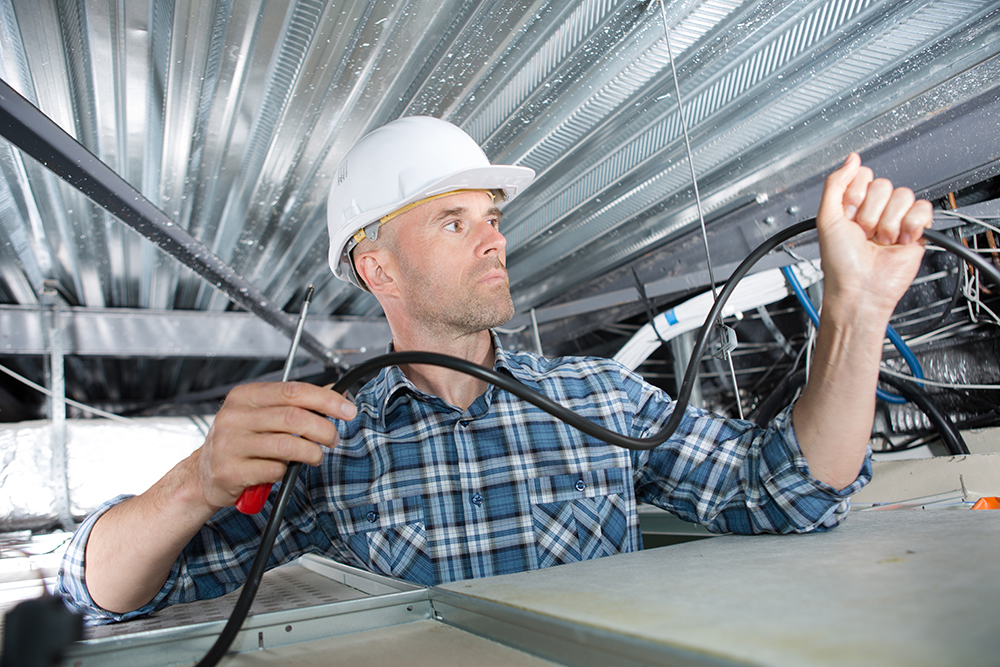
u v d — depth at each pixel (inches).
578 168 62.0
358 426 43.5
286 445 22.6
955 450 59.6
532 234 75.5
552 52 46.9
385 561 39.1
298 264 80.7
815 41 46.3
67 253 73.8
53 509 70.0
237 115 50.6
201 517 26.0
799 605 15.2
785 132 55.3
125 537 27.3
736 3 43.3
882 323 26.1
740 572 20.1
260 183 61.1
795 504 30.2
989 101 47.8
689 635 13.5
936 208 60.1
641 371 97.2
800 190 61.0
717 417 39.4
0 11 38.4
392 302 44.7
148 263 78.0
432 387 44.0
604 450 41.8
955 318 64.1
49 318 88.0
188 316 95.9
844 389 27.6
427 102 51.6
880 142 53.4
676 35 45.8
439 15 42.6
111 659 18.4
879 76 48.6
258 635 20.1
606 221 71.4
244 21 41.1
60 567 29.3
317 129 53.5
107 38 41.4
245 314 99.0
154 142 53.0
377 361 22.7
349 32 43.1
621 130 56.4
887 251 25.4
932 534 23.3
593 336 106.3
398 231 42.3
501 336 99.6
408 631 20.9
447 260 40.8
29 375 118.6
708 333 27.9
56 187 59.1
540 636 16.8
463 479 40.5
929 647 11.6
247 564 36.1
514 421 42.3
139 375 128.6
